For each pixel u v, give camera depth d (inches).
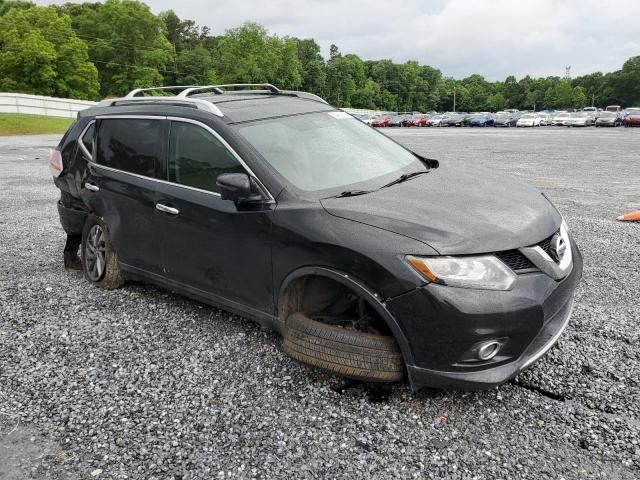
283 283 135.1
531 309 112.3
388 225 120.0
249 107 165.9
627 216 305.3
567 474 100.4
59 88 3577.8
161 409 127.0
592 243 255.8
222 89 204.5
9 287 214.5
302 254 128.8
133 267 186.1
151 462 109.0
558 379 132.5
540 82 6914.4
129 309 187.2
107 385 138.6
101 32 4394.7
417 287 111.8
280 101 178.7
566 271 124.3
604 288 193.6
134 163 179.2
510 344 113.5
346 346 123.6
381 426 117.0
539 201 140.1
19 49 3417.8
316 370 140.5
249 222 140.1
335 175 147.9
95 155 197.6
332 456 108.3
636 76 5689.0
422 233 116.2
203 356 151.4
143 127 178.2
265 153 146.4
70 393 135.7
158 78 4463.6
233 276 148.8
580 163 627.2
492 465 103.7
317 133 163.8
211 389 134.4
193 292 165.5
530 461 104.3
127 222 181.2
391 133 1680.6
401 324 115.2
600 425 114.0
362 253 117.9
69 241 231.6
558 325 125.4
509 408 121.6
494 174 163.5
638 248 244.2
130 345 160.2
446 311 110.0
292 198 136.0
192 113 163.0
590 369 136.4
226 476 104.2
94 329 172.4
